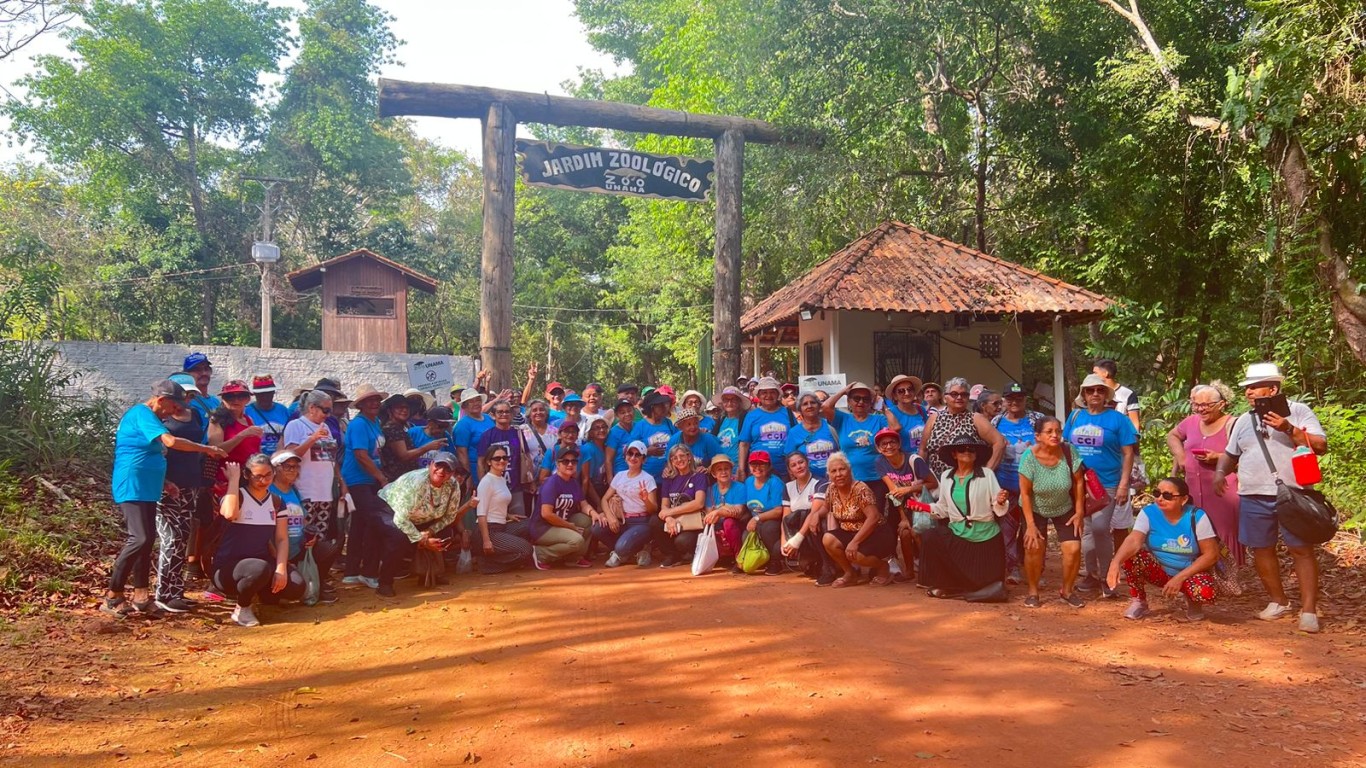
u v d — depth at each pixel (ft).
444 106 36.09
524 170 37.47
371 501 27.76
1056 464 24.06
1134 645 19.80
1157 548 22.38
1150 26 57.31
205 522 26.13
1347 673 17.46
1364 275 35.40
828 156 54.90
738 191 40.04
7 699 16.43
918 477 26.89
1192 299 56.44
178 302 107.34
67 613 22.61
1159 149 53.83
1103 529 24.81
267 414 28.63
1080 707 15.64
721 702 15.97
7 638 20.16
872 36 54.13
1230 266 55.16
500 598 25.32
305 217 121.80
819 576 27.04
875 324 51.42
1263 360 46.19
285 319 116.06
